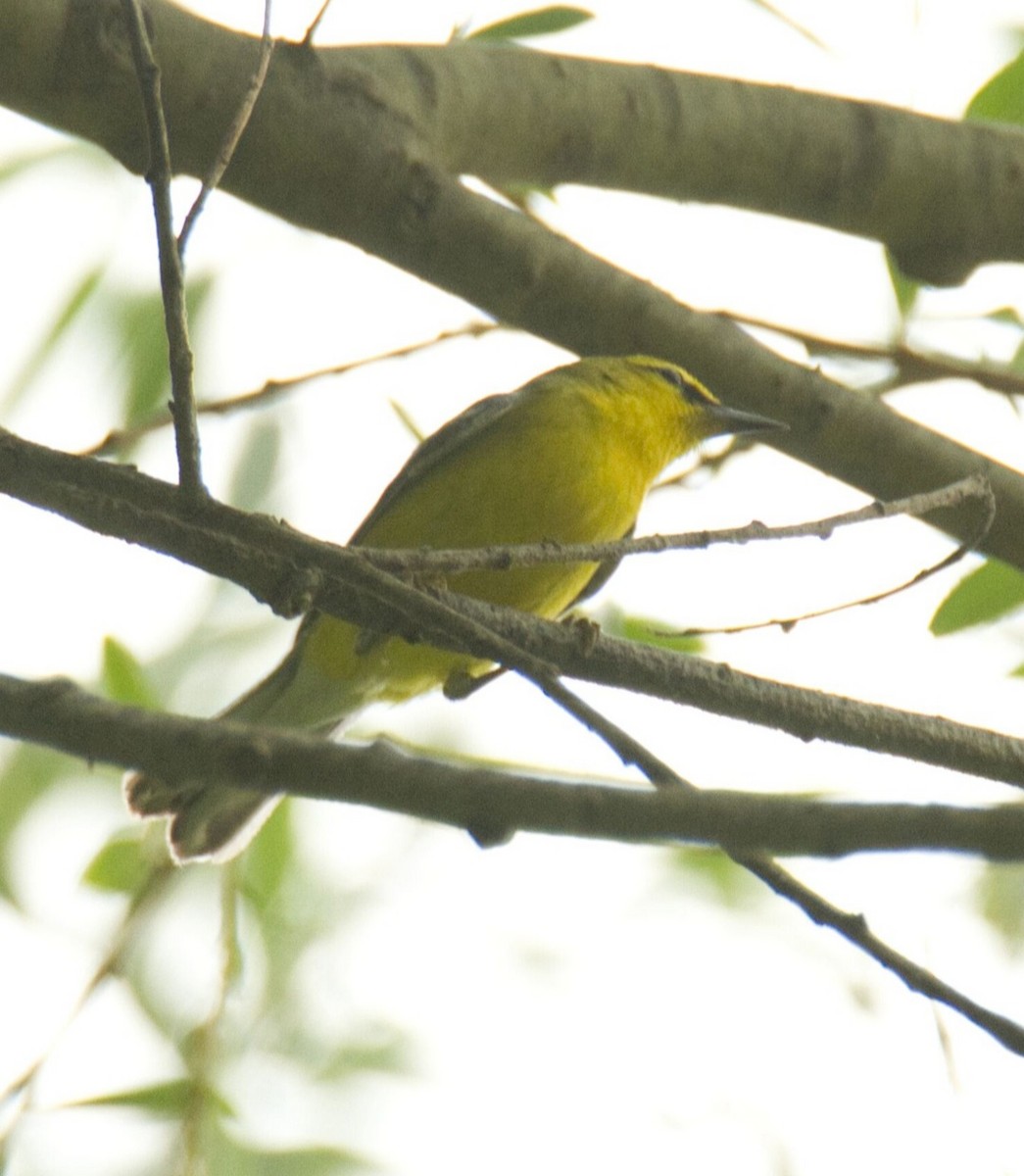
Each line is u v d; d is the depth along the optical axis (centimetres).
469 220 980
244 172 949
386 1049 1169
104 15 879
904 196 1114
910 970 609
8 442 674
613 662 852
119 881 1137
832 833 520
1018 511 1062
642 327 1024
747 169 1085
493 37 1126
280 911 1205
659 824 539
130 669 1138
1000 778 866
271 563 774
